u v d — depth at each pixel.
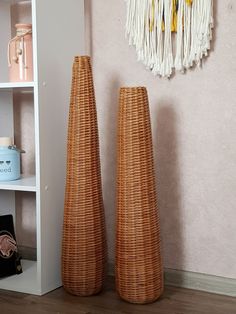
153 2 1.61
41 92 1.54
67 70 1.66
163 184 1.68
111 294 1.58
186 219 1.65
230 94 1.55
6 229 1.72
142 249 1.46
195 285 1.64
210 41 1.56
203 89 1.59
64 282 1.56
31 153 1.92
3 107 1.87
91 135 1.53
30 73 1.64
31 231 1.94
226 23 1.53
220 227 1.60
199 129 1.61
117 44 1.72
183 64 1.59
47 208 1.58
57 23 1.60
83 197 1.52
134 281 1.47
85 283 1.53
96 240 1.54
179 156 1.65
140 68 1.68
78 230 1.52
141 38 1.64
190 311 1.45
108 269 1.78
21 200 1.95
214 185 1.60
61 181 1.64
